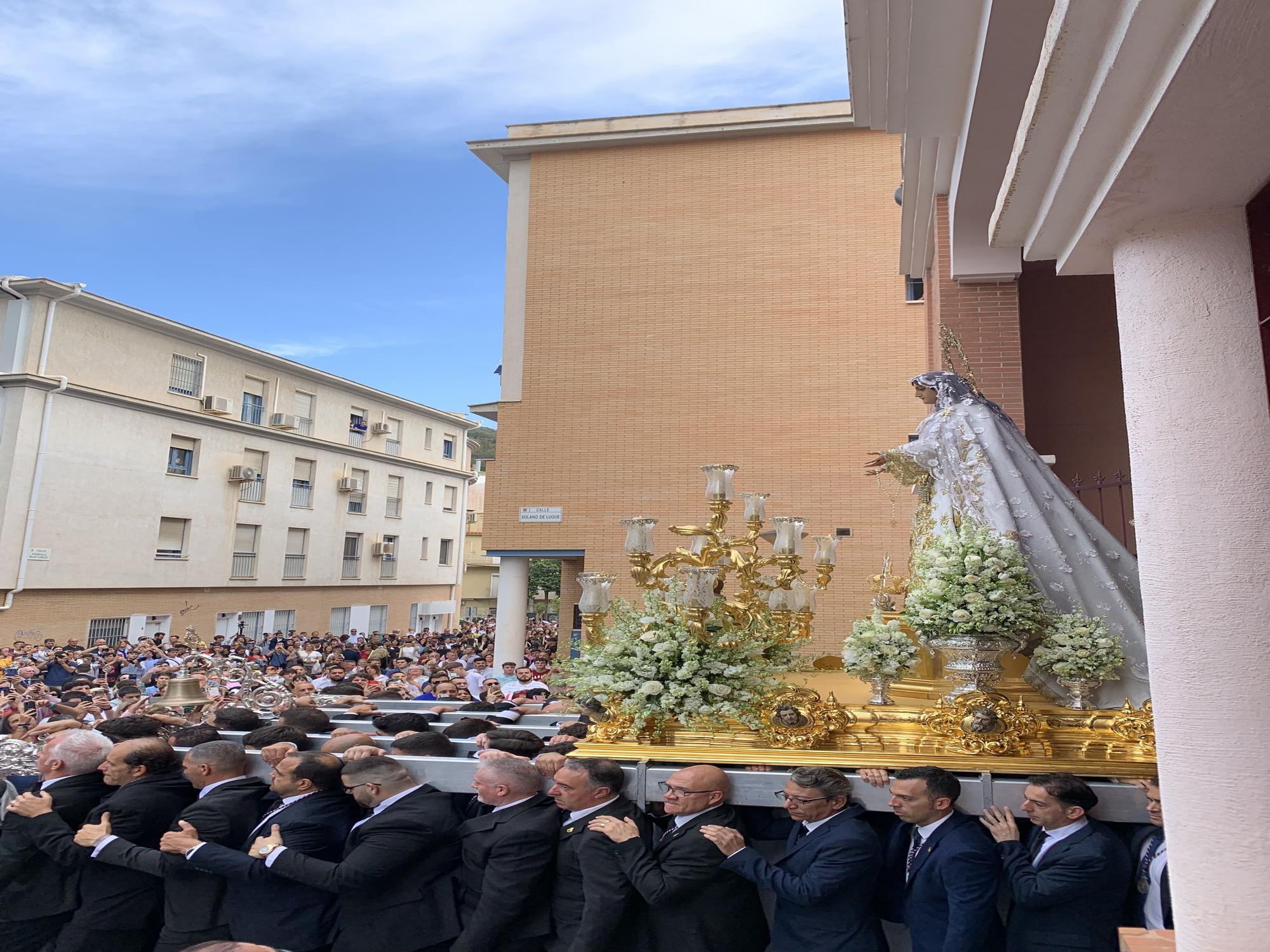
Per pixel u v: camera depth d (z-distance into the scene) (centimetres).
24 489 2222
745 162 1642
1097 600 454
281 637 2580
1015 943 343
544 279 1655
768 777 382
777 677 467
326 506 3203
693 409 1585
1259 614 231
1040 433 976
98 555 2395
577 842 374
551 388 1622
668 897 347
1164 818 247
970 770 374
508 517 1598
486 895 369
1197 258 251
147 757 433
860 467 1533
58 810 420
